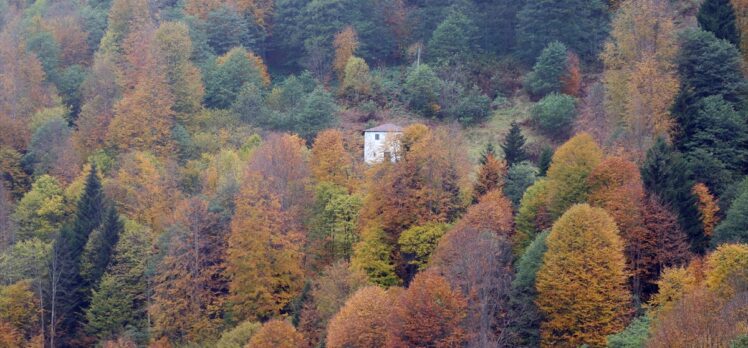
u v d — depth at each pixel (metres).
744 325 100.62
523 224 153.88
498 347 128.00
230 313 155.75
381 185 164.75
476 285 132.25
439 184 164.00
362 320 128.88
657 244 137.62
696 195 142.75
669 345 102.81
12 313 158.00
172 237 162.50
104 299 159.00
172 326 154.00
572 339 126.19
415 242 153.75
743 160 161.12
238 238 158.00
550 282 129.00
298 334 134.50
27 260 167.38
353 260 155.62
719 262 119.44
